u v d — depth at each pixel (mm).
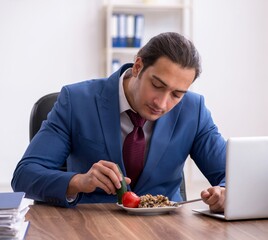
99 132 1835
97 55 5273
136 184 1858
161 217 1505
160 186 1898
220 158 1914
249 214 1462
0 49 5078
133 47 5168
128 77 1860
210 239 1255
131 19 5129
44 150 1793
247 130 5645
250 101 5633
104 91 1865
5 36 5086
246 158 1448
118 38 5141
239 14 5559
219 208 1539
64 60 5211
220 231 1338
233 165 1439
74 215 1527
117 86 1850
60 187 1628
